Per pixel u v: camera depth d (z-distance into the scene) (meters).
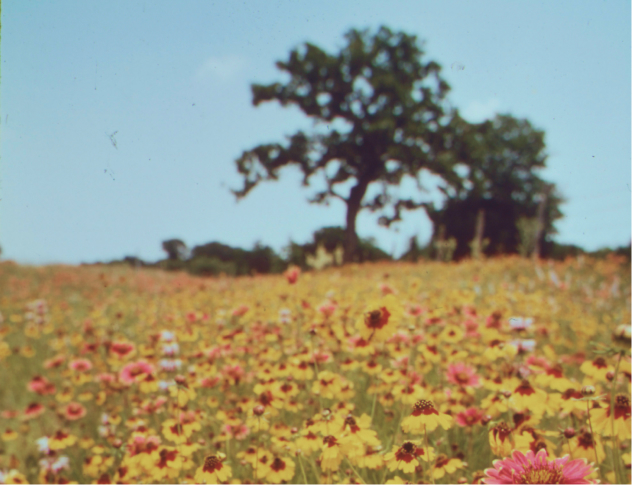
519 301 6.03
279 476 2.11
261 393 2.68
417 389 2.56
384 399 2.84
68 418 3.30
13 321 6.91
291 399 2.95
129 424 2.78
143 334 5.75
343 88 30.34
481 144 32.53
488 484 1.16
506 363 2.77
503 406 2.12
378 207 31.77
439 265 15.35
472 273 12.42
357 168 31.39
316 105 30.83
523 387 2.11
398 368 3.06
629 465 1.78
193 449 2.29
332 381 2.60
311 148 31.25
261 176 30.88
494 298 6.08
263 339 4.08
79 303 9.34
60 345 5.19
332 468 1.86
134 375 3.14
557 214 35.06
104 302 8.73
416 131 29.95
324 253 14.85
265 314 5.12
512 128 38.00
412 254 19.77
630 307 6.96
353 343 3.07
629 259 13.38
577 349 4.07
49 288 11.33
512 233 35.44
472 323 3.96
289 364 3.12
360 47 29.98
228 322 5.61
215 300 7.45
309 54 30.09
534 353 3.37
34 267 15.04
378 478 2.23
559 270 12.69
